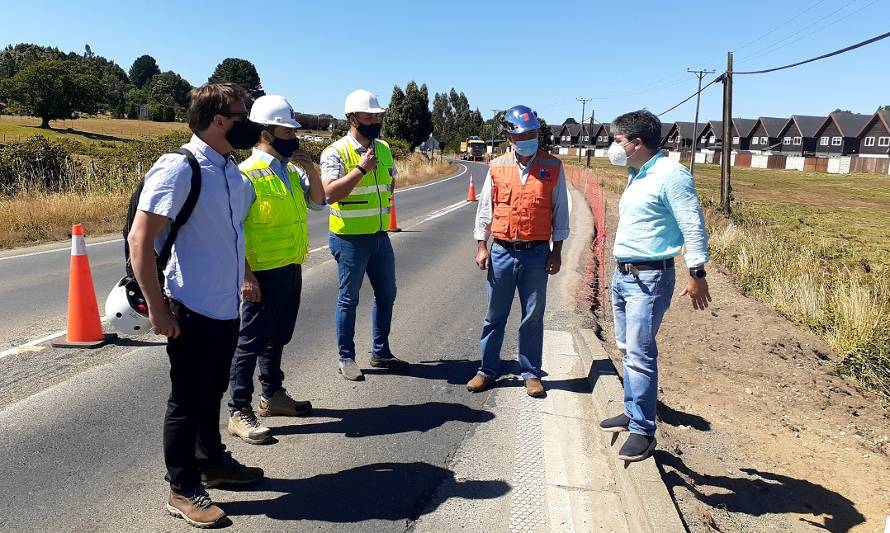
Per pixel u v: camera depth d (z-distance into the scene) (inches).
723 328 265.1
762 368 220.1
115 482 134.1
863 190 1692.9
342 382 194.4
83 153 1214.9
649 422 138.0
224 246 117.6
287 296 154.6
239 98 115.0
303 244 158.4
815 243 614.5
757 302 312.8
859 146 3036.4
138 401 175.3
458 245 478.0
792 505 134.7
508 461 148.3
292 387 189.2
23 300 285.0
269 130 149.3
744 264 394.6
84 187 625.3
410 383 195.3
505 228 179.8
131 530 118.3
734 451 158.7
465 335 248.1
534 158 179.0
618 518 126.6
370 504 129.2
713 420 177.6
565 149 4758.9
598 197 808.3
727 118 767.1
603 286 347.9
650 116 137.6
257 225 146.7
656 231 136.9
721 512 129.5
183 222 111.5
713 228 564.7
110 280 325.7
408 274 363.9
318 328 250.4
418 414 172.9
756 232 597.0
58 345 218.4
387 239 193.9
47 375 192.4
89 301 221.9
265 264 148.9
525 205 177.2
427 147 2142.0
